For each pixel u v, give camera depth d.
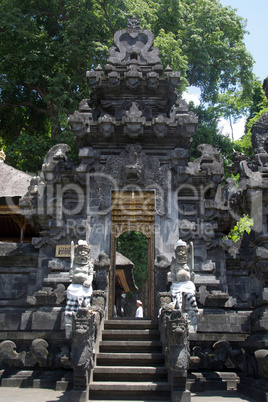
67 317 11.31
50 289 13.68
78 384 8.83
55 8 30.80
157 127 14.71
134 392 9.13
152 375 9.73
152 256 14.42
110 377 9.73
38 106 33.16
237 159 14.47
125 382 9.55
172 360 8.85
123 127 14.98
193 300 11.75
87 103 16.75
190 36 32.78
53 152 16.36
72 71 30.25
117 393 9.13
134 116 14.70
